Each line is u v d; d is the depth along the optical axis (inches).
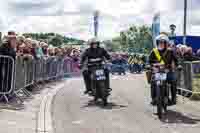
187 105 499.8
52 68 771.4
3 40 467.2
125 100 533.6
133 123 374.9
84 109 450.9
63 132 331.0
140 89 693.3
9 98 463.5
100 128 349.7
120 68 1269.7
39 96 542.9
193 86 552.1
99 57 482.6
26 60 521.0
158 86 397.7
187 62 566.6
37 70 623.5
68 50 994.1
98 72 472.1
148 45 2389.3
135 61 1419.8
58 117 396.8
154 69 402.9
